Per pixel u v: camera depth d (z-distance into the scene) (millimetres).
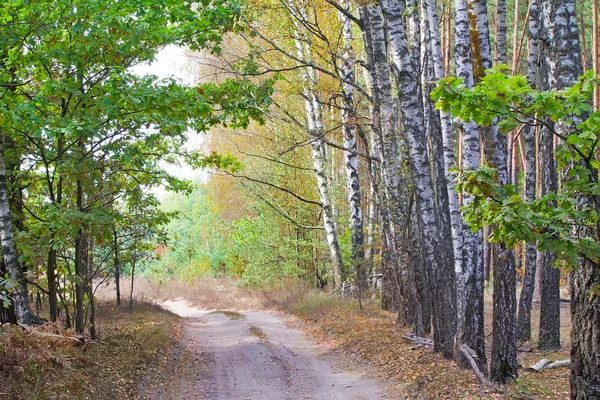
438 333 11570
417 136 11539
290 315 22562
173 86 9086
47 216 9250
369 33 14750
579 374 5320
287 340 16562
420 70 14391
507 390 8164
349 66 18719
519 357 12094
